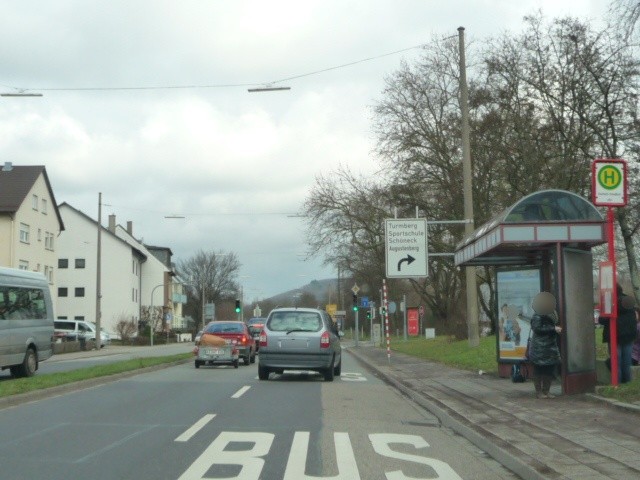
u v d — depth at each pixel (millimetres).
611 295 14016
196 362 27484
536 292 18688
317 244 46625
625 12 14188
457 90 38094
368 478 8312
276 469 8688
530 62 29000
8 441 10484
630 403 12703
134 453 9602
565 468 8320
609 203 13758
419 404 15617
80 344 49438
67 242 83625
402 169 39656
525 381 18109
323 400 15930
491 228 15148
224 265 127250
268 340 20859
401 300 68562
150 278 98625
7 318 21500
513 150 31109
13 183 58875
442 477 8445
